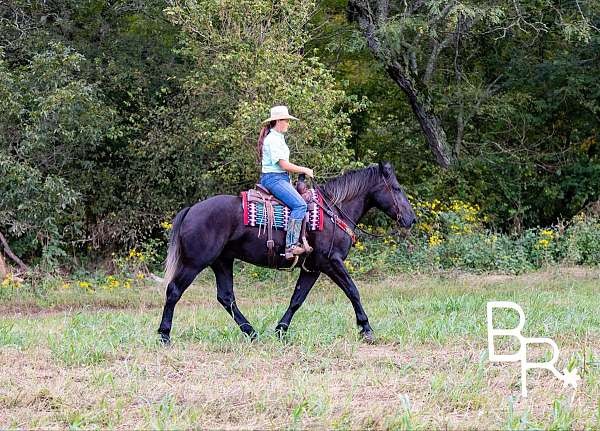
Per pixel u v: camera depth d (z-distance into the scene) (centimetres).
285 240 954
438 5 1827
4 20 1902
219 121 1775
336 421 636
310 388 721
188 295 1548
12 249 1781
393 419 642
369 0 1995
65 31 1986
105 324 1114
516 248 1867
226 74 1695
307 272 997
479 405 696
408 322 1083
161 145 1870
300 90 1616
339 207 1002
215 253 947
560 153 2316
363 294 1500
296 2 1725
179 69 1959
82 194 1805
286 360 862
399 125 2255
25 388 728
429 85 2141
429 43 2186
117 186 1972
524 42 2225
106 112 1772
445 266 1805
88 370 810
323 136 1717
